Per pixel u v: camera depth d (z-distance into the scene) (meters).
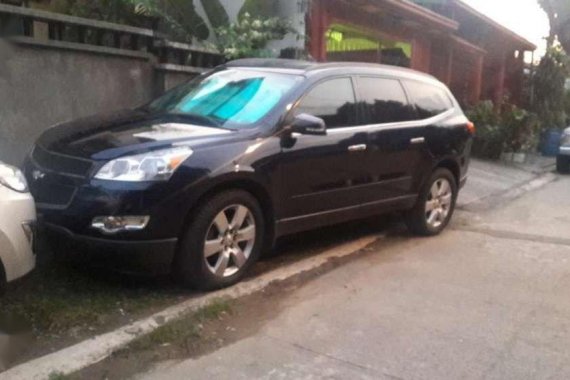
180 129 5.23
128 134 5.09
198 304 4.80
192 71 8.64
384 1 12.16
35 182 4.91
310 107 5.83
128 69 7.91
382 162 6.52
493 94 20.95
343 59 13.32
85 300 4.68
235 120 5.55
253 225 5.31
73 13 8.34
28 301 4.55
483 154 16.03
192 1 9.74
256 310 4.90
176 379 3.82
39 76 6.95
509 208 10.05
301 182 5.66
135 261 4.66
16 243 4.11
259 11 10.37
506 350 4.42
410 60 15.26
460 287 5.70
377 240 7.22
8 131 6.73
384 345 4.41
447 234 7.74
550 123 19.92
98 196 4.56
